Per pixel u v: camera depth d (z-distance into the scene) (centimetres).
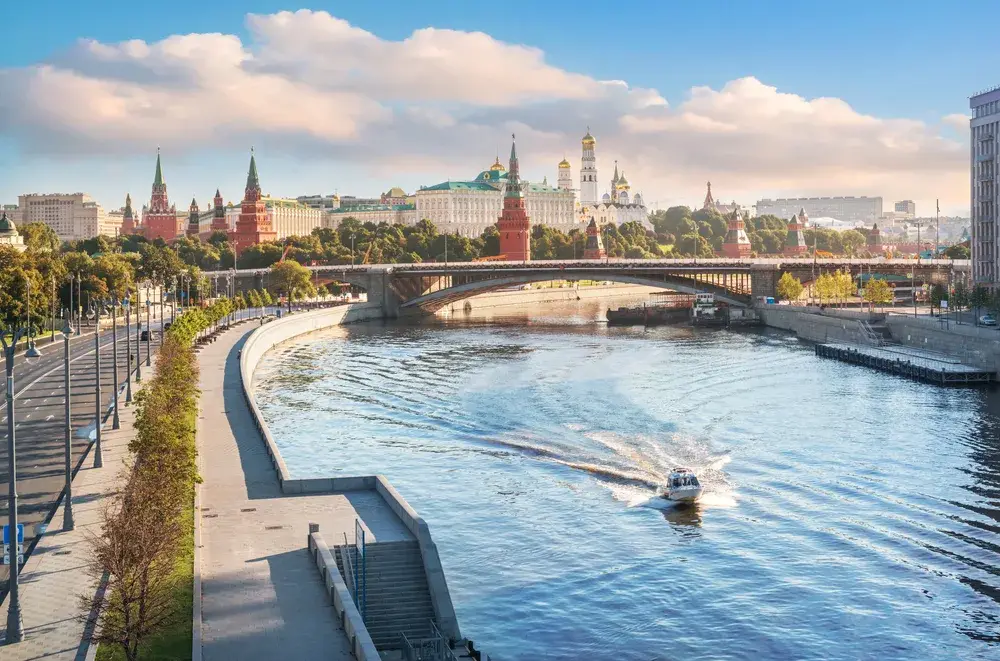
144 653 6022
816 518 10569
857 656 7681
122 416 13462
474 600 8625
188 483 8944
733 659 7662
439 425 15038
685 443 13688
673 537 10044
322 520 8450
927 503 11031
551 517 10631
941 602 8550
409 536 7906
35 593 6969
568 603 8569
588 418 15350
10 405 6400
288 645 6144
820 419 15262
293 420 15575
